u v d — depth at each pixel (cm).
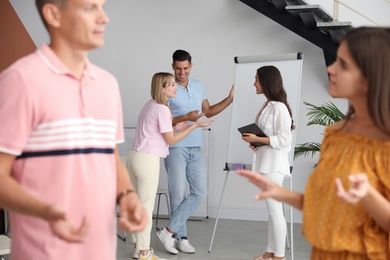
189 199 569
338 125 203
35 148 193
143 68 755
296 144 709
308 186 197
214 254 566
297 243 619
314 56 704
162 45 750
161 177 746
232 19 730
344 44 187
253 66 588
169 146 565
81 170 197
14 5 770
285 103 496
